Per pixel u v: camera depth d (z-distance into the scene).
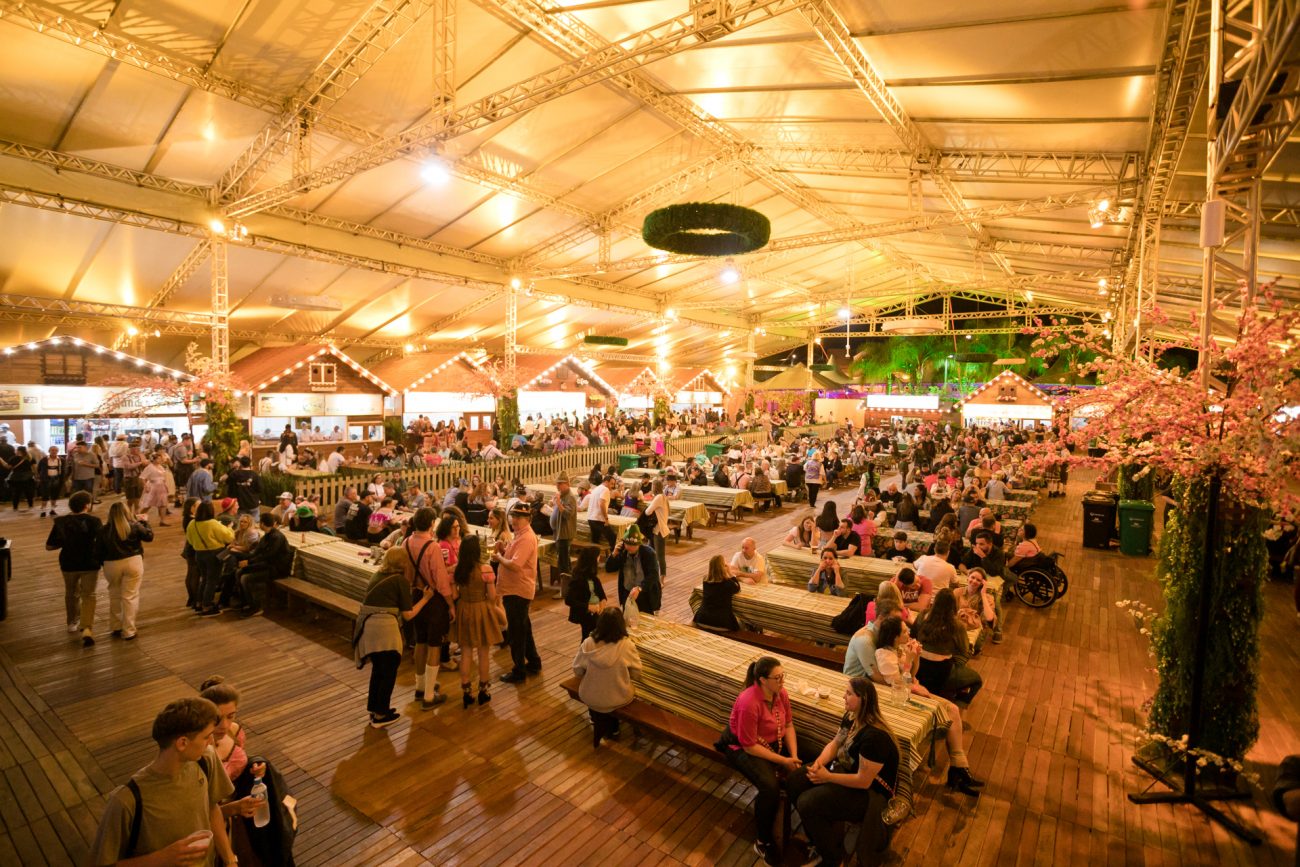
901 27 7.29
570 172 15.23
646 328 31.17
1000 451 19.56
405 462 15.98
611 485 10.34
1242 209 4.30
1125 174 10.38
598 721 4.95
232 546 8.15
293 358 19.39
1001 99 8.55
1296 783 2.87
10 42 8.76
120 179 12.45
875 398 36.34
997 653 7.00
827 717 4.15
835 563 7.34
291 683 5.97
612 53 7.72
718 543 11.95
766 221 9.45
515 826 4.05
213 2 8.54
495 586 5.59
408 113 11.66
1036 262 19.89
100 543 6.80
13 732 5.05
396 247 17.80
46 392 16.45
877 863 3.74
